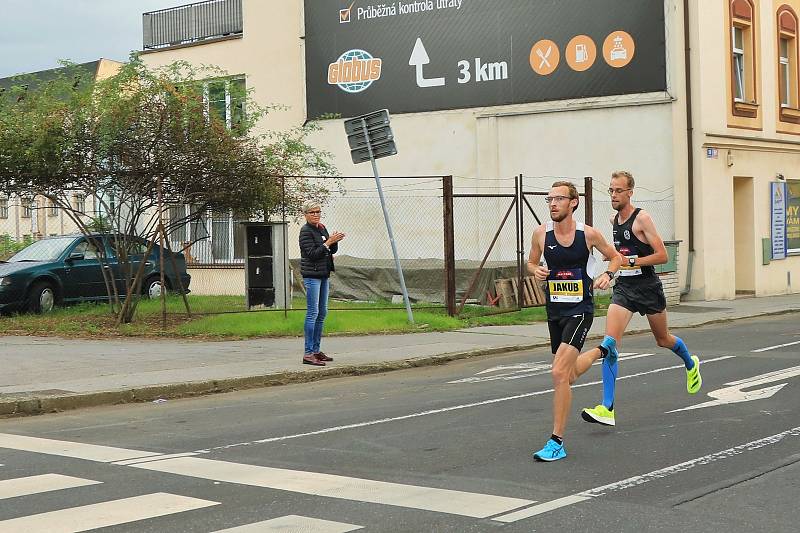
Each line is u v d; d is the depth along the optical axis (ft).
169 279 74.90
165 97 56.13
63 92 58.70
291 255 90.22
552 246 24.97
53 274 65.72
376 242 88.84
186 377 39.96
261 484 22.52
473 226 85.35
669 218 79.41
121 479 23.29
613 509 19.80
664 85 78.89
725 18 82.69
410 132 87.81
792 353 46.01
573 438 27.17
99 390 36.68
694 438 26.81
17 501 21.08
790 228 92.94
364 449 26.53
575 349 24.76
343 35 90.02
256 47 94.99
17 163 57.26
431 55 86.63
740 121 84.48
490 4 84.23
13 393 35.86
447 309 62.64
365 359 45.83
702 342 52.44
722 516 19.20
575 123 81.76
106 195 63.21
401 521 19.12
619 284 29.53
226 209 61.93
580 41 81.15
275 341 53.01
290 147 64.85
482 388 37.86
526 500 20.62
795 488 21.33
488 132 84.74
